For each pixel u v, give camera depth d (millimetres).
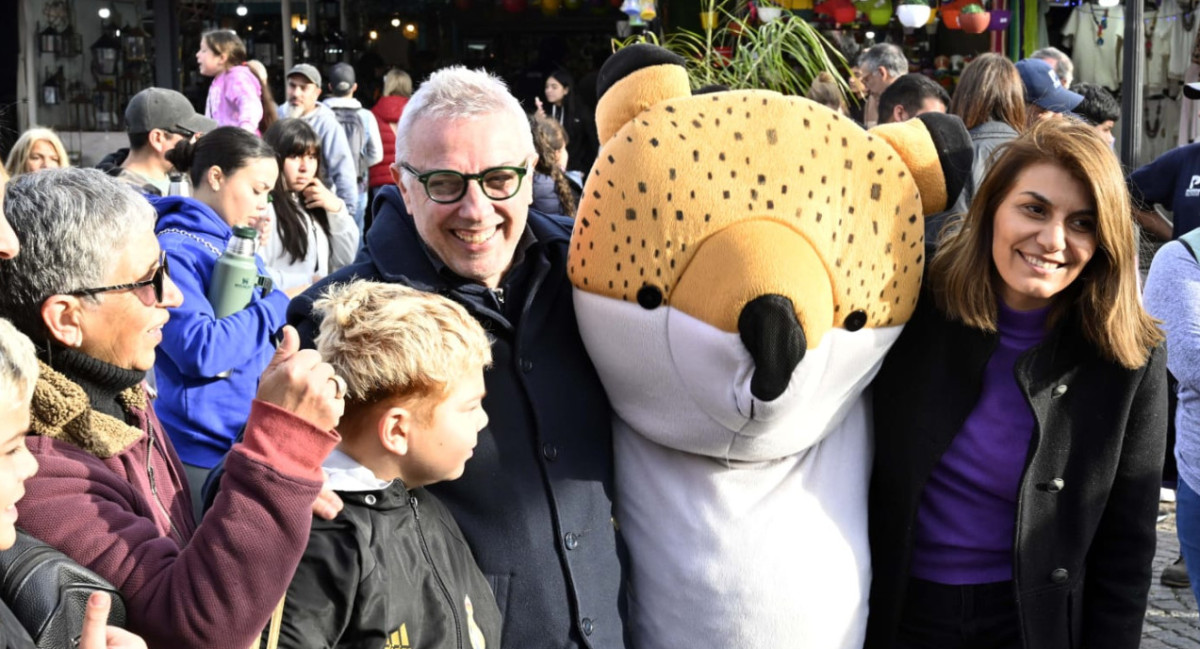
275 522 1829
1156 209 5590
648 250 2357
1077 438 2561
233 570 1811
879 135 2527
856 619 2562
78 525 1868
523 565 2355
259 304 3533
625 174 2398
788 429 2412
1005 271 2447
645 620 2562
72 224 2031
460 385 2082
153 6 10695
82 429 2006
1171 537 5648
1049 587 2592
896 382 2611
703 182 2355
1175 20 8648
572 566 2393
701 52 7027
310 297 2457
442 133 2336
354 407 2055
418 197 2387
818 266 2326
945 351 2564
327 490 1995
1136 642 2703
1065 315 2529
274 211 4949
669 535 2523
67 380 1995
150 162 4723
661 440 2504
